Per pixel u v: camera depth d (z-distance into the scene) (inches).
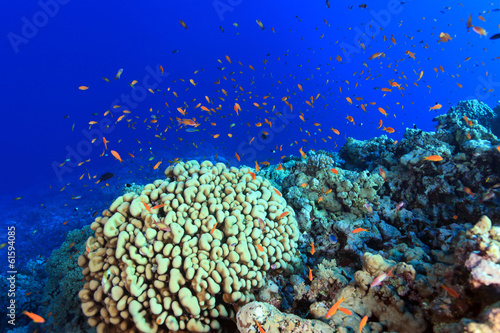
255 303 110.9
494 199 171.5
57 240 572.7
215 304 133.5
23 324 275.6
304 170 259.0
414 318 106.2
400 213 203.0
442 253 139.0
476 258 89.7
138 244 131.0
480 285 83.8
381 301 115.2
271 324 105.1
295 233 169.5
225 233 146.6
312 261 187.3
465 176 196.1
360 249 177.8
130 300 122.6
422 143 248.8
